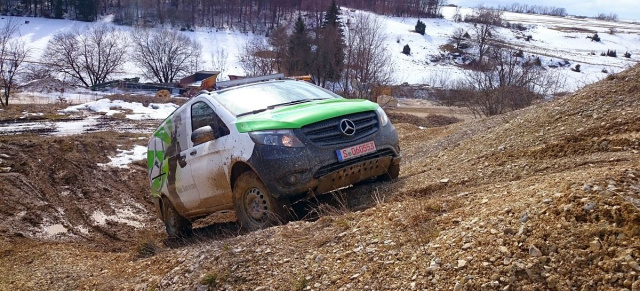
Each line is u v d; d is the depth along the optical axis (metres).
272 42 65.81
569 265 2.97
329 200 5.91
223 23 101.81
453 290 3.12
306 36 51.94
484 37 78.69
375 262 3.70
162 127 7.33
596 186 3.49
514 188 4.41
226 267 4.19
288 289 3.71
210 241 5.52
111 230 8.70
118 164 12.71
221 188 6.06
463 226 3.73
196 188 6.48
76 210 9.57
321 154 5.32
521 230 3.33
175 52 68.25
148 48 68.12
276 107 6.01
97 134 17.33
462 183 5.64
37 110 24.09
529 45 100.50
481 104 25.86
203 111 6.39
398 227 4.11
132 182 11.46
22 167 11.30
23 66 62.47
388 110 39.50
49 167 11.54
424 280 3.30
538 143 6.21
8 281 5.77
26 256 6.79
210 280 4.08
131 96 34.28
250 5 108.31
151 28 89.31
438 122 34.66
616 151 5.43
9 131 18.31
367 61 44.50
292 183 5.23
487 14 113.62
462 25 122.81
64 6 101.69
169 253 5.28
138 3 102.44
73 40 69.38
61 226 8.82
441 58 87.44
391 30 104.62
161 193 7.54
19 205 9.44
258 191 5.52
